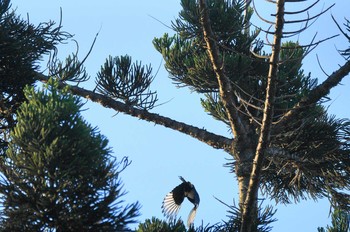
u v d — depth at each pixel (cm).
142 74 1631
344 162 1645
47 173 1013
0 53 1399
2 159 1066
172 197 1405
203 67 1675
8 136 1330
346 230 1281
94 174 1018
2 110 1353
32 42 1487
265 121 1144
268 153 1572
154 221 1184
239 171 1510
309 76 1730
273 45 1057
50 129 1020
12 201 1007
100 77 1627
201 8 1333
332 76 1458
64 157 1013
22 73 1393
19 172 1016
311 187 1666
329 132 1605
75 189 1009
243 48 1745
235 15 1742
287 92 1703
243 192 1499
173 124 1616
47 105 1044
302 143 1608
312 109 1587
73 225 1007
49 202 1004
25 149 1022
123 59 1639
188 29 1719
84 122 1050
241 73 1669
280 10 1024
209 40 1365
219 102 1784
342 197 1669
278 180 1727
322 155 1605
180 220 1194
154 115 1623
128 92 1627
